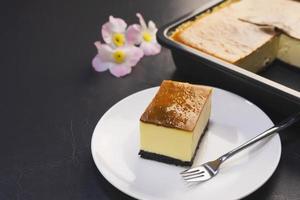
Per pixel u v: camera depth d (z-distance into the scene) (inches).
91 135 24.8
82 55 30.5
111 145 23.0
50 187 22.3
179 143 21.9
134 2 35.7
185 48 26.3
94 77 28.6
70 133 25.0
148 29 30.7
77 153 23.8
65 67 29.6
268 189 21.6
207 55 25.8
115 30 29.8
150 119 21.9
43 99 27.3
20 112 26.5
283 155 22.9
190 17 29.8
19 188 22.4
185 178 21.4
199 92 23.2
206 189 20.9
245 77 24.3
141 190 20.9
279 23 29.2
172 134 21.7
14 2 37.4
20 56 30.9
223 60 26.2
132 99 25.2
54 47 31.5
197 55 25.8
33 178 22.8
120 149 22.8
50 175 22.9
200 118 22.4
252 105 24.4
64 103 26.9
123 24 30.2
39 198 21.9
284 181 21.9
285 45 29.2
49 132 25.1
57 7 36.1
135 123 24.1
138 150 22.8
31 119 26.0
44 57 30.6
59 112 26.3
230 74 24.8
